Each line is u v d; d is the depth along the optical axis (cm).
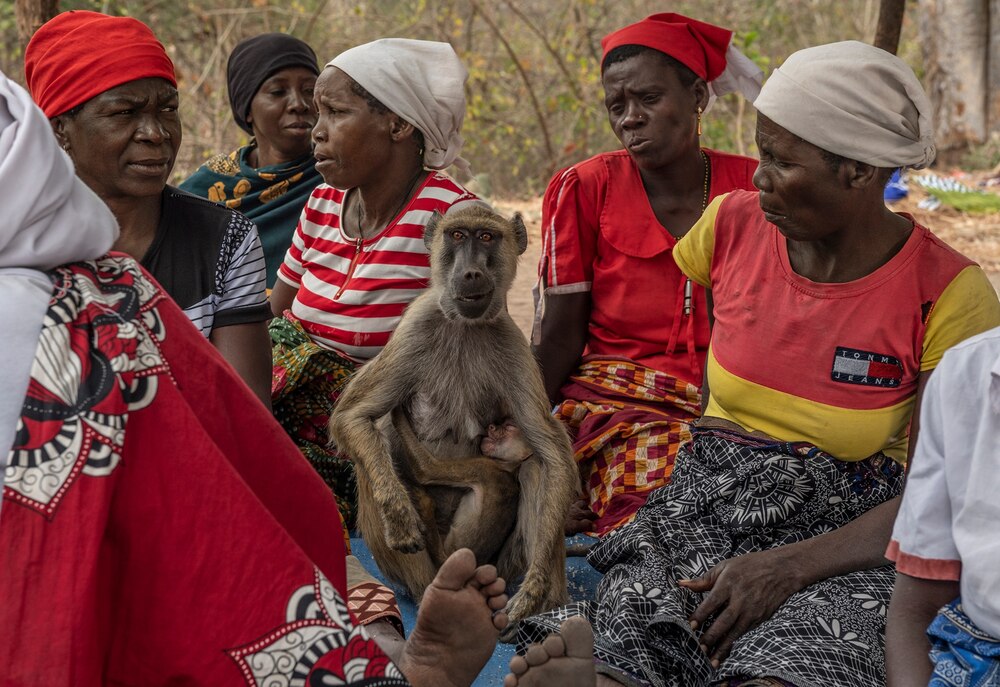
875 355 314
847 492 320
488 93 1558
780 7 1791
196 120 1431
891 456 335
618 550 329
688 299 439
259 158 556
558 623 300
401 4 1605
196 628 188
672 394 431
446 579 249
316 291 449
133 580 189
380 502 352
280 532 194
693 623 294
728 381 338
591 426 425
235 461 212
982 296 311
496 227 388
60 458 178
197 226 348
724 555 316
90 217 200
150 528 188
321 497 229
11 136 188
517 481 379
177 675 190
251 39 550
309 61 544
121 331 190
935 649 229
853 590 292
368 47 427
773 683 262
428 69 436
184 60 1458
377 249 434
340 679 191
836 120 297
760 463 320
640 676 276
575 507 424
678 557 317
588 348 476
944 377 229
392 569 374
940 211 1344
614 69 439
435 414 387
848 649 269
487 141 1548
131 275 205
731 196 361
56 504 177
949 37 1756
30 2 569
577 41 1585
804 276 327
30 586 175
